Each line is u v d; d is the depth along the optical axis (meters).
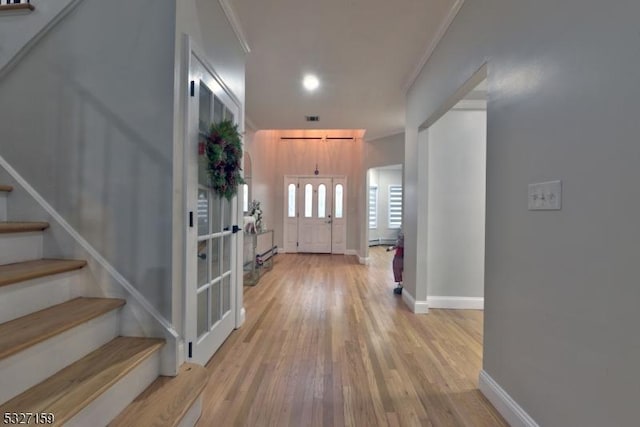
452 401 1.88
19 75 1.81
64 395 1.17
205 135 2.19
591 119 1.17
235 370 2.19
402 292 4.12
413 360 2.39
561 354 1.32
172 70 1.74
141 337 1.72
